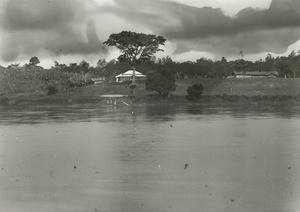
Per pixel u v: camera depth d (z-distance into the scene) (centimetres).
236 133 3469
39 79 10694
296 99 7294
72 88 9825
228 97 7438
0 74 10525
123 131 3719
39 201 1734
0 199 1748
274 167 2225
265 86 8281
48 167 2309
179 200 1719
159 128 3881
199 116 4984
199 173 2123
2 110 6562
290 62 11800
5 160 2508
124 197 1767
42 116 5375
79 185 1948
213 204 1661
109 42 9444
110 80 12688
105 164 2362
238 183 1931
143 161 2422
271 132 3500
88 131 3775
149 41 9406
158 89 7562
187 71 11262
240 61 12431
